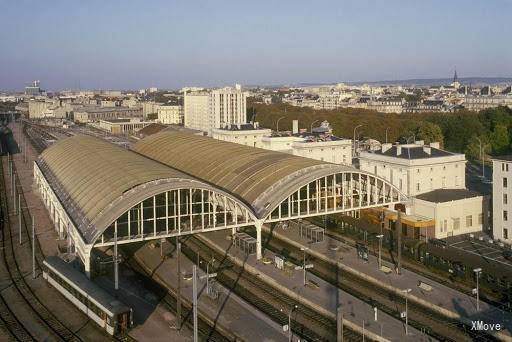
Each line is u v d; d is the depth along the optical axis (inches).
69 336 2758.4
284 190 4018.2
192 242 4407.0
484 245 4222.4
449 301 3095.5
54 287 3417.8
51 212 5157.5
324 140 6934.1
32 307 3129.9
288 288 3334.2
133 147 6934.1
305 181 4035.4
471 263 3671.3
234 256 3978.8
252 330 2795.3
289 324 2620.6
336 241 4375.0
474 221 4630.9
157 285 3467.0
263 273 3595.0
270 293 3336.6
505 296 3152.1
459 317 2881.4
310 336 2741.1
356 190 4810.5
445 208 4453.7
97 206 3683.6
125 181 3909.9
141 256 4035.4
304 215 4121.6
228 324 2866.6
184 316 2984.7
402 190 5036.9
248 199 4153.5
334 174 4195.4
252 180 4411.9
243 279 3580.2
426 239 4355.3
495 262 3779.5
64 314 3029.0
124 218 3998.5
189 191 3868.1
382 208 4709.6
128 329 2805.1
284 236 4498.0
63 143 6712.6
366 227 4623.5
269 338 2704.2
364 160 5487.2
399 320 2883.9
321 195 4690.0
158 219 3656.5
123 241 3491.6
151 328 2827.3
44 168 6043.3
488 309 2972.4
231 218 4116.6
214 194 3858.3
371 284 3462.1
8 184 7126.0
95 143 6269.7
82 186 4318.4
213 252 4153.5
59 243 4382.4
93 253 3897.6
